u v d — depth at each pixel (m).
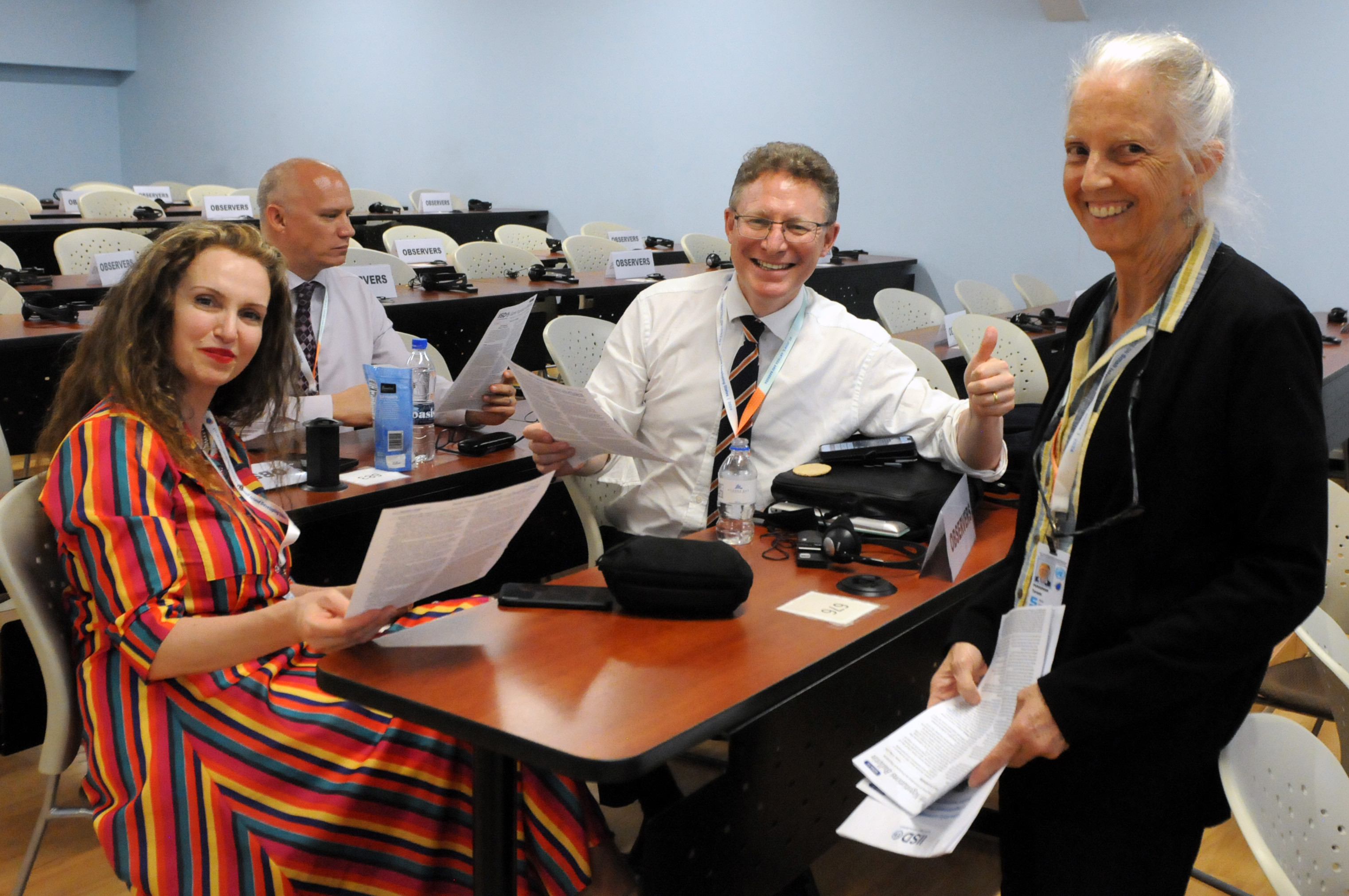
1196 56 1.04
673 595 1.39
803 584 1.57
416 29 9.59
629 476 2.25
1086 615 1.15
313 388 2.63
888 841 1.03
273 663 1.51
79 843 2.12
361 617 1.25
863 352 2.11
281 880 1.37
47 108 12.09
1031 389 3.96
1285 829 1.15
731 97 7.70
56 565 1.52
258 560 1.55
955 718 1.22
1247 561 1.03
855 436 2.12
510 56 8.97
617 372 2.21
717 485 2.13
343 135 10.49
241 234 1.61
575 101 8.62
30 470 3.39
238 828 1.38
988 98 6.54
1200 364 1.05
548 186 8.98
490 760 1.25
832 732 1.64
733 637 1.34
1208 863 2.17
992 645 1.30
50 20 11.59
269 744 1.41
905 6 6.77
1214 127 1.03
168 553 1.41
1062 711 1.07
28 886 1.97
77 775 2.35
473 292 4.64
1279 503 1.00
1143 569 1.11
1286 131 5.61
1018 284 5.81
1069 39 6.18
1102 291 1.24
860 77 7.05
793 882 1.88
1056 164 6.34
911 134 6.89
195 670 1.38
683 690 1.18
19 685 1.66
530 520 2.65
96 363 1.51
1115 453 1.12
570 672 1.23
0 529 1.41
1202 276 1.07
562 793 1.43
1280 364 1.00
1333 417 3.67
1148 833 1.14
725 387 2.12
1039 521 1.26
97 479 1.40
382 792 1.42
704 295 2.17
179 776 1.39
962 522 1.66
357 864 1.41
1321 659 1.39
